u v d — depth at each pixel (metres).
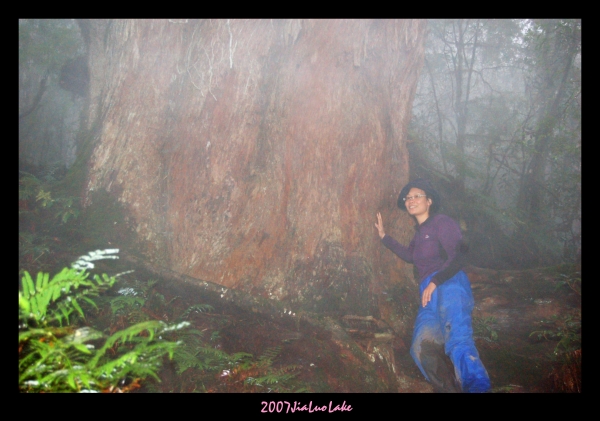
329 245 4.66
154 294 3.88
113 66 5.17
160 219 4.60
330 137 4.86
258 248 4.52
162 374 3.04
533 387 4.43
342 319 4.24
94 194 4.67
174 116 4.82
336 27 4.81
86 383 2.06
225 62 4.74
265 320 3.96
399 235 5.59
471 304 4.17
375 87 5.29
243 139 4.70
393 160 5.62
